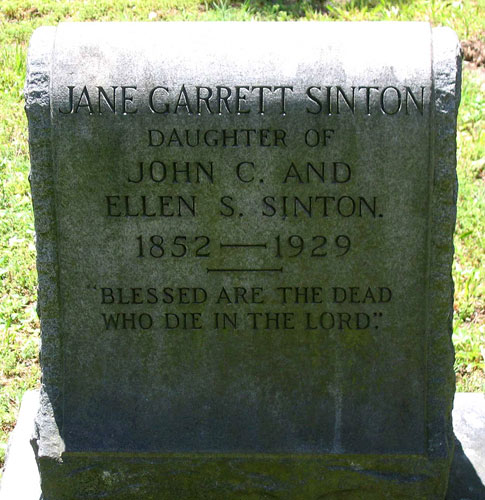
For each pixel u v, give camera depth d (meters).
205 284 3.77
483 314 5.60
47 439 3.86
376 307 3.78
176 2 8.85
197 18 8.54
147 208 3.70
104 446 3.86
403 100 3.58
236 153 3.63
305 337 3.82
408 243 3.71
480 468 4.16
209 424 3.87
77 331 3.83
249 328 3.81
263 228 3.71
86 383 3.87
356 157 3.62
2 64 7.95
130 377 3.86
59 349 3.85
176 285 3.78
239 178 3.65
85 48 3.62
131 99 3.59
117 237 3.73
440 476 3.85
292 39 3.63
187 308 3.80
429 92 3.57
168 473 3.89
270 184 3.66
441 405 3.84
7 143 7.02
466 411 4.55
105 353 3.84
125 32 3.66
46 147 3.64
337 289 3.76
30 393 4.69
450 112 3.58
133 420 3.87
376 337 3.80
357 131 3.60
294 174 3.64
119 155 3.64
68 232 3.72
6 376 5.05
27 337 5.35
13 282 5.75
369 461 3.84
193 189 3.67
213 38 3.64
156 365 3.85
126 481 3.91
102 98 3.59
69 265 3.76
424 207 3.67
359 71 3.58
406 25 3.69
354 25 3.69
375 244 3.71
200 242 3.73
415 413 3.84
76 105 3.59
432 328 3.78
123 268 3.76
